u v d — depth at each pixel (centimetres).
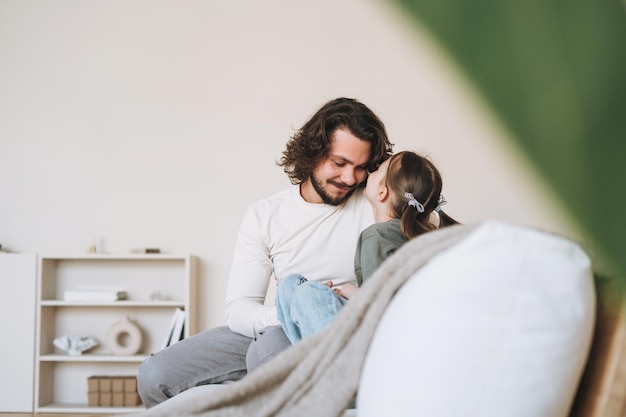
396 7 23
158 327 495
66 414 458
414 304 64
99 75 509
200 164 502
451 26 22
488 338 61
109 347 481
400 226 195
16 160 507
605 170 21
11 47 512
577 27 21
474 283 61
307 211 241
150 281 498
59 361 491
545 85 21
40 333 470
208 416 82
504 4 21
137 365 492
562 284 60
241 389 81
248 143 500
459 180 481
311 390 80
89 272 499
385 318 71
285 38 502
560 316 60
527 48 21
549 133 21
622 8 21
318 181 234
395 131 489
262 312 216
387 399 65
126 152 504
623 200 21
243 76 503
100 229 502
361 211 242
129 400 466
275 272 244
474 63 21
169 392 221
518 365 61
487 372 61
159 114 505
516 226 62
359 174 233
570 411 76
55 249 502
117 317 495
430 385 62
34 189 505
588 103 21
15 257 472
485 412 62
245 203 499
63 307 495
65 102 508
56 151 507
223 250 498
